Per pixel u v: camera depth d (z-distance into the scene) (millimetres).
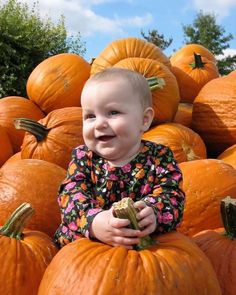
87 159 634
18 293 617
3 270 621
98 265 533
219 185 810
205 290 548
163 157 630
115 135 588
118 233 541
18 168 814
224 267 668
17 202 774
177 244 573
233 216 706
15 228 672
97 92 587
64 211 606
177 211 587
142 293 515
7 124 1229
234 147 1125
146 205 559
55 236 690
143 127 621
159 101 1105
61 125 1021
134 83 602
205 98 1200
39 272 638
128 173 618
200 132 1207
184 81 1443
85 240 577
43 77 1255
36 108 1278
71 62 1277
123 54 1283
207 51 1872
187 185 810
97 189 622
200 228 794
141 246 563
